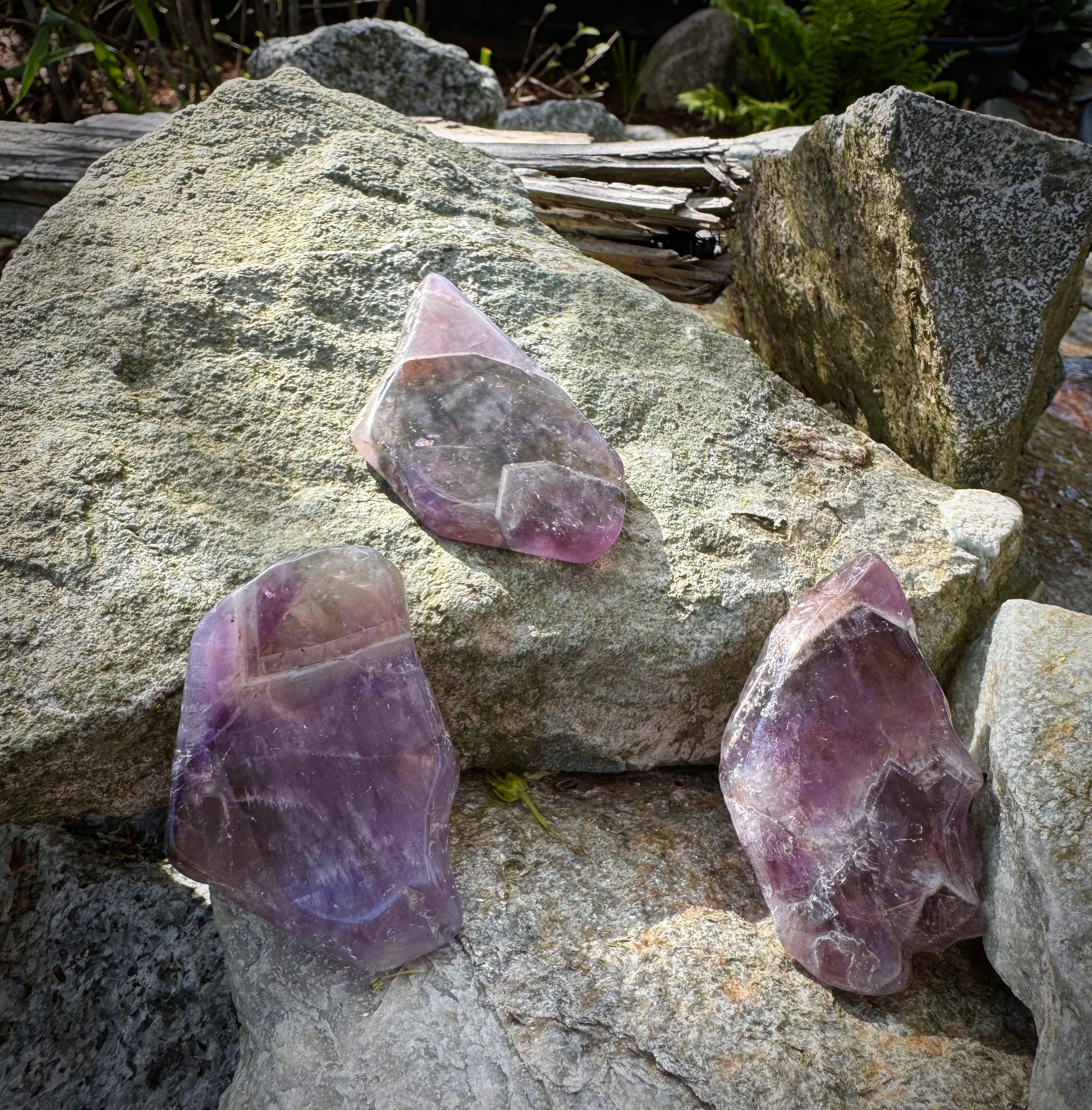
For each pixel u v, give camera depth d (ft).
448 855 1.02
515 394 1.16
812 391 1.76
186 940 1.07
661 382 1.33
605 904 1.05
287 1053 0.93
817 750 1.02
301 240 1.35
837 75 3.14
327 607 0.98
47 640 1.00
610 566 1.14
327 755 0.97
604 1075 0.93
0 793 0.98
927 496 1.29
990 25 3.71
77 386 1.18
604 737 1.16
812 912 1.00
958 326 1.32
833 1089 0.93
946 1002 1.02
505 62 3.60
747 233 1.77
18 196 1.84
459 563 1.11
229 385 1.21
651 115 3.49
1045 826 0.94
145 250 1.31
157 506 1.10
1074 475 1.71
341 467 1.17
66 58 2.43
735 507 1.22
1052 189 1.28
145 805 1.08
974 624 1.23
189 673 0.97
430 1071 0.92
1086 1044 0.87
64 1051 1.04
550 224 1.82
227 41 2.91
